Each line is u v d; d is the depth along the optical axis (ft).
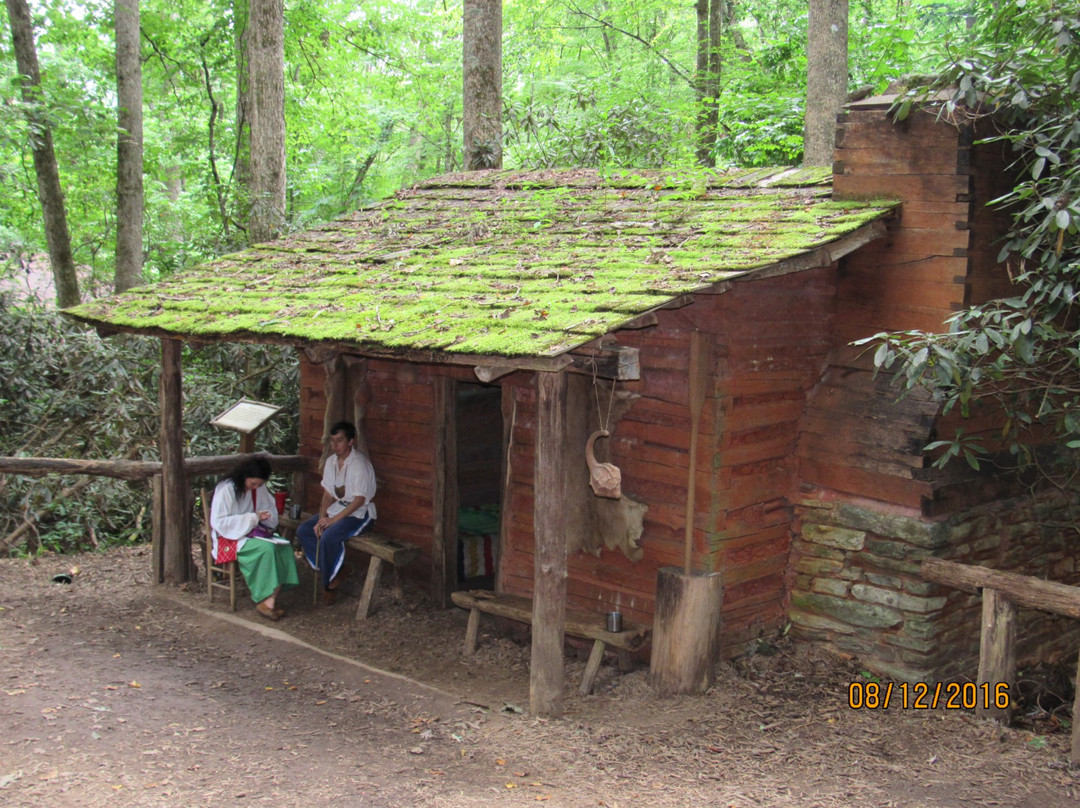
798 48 49.57
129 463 28.99
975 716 19.47
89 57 65.77
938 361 18.01
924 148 20.54
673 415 21.57
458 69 80.48
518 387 24.99
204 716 19.22
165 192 82.02
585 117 43.42
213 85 72.43
